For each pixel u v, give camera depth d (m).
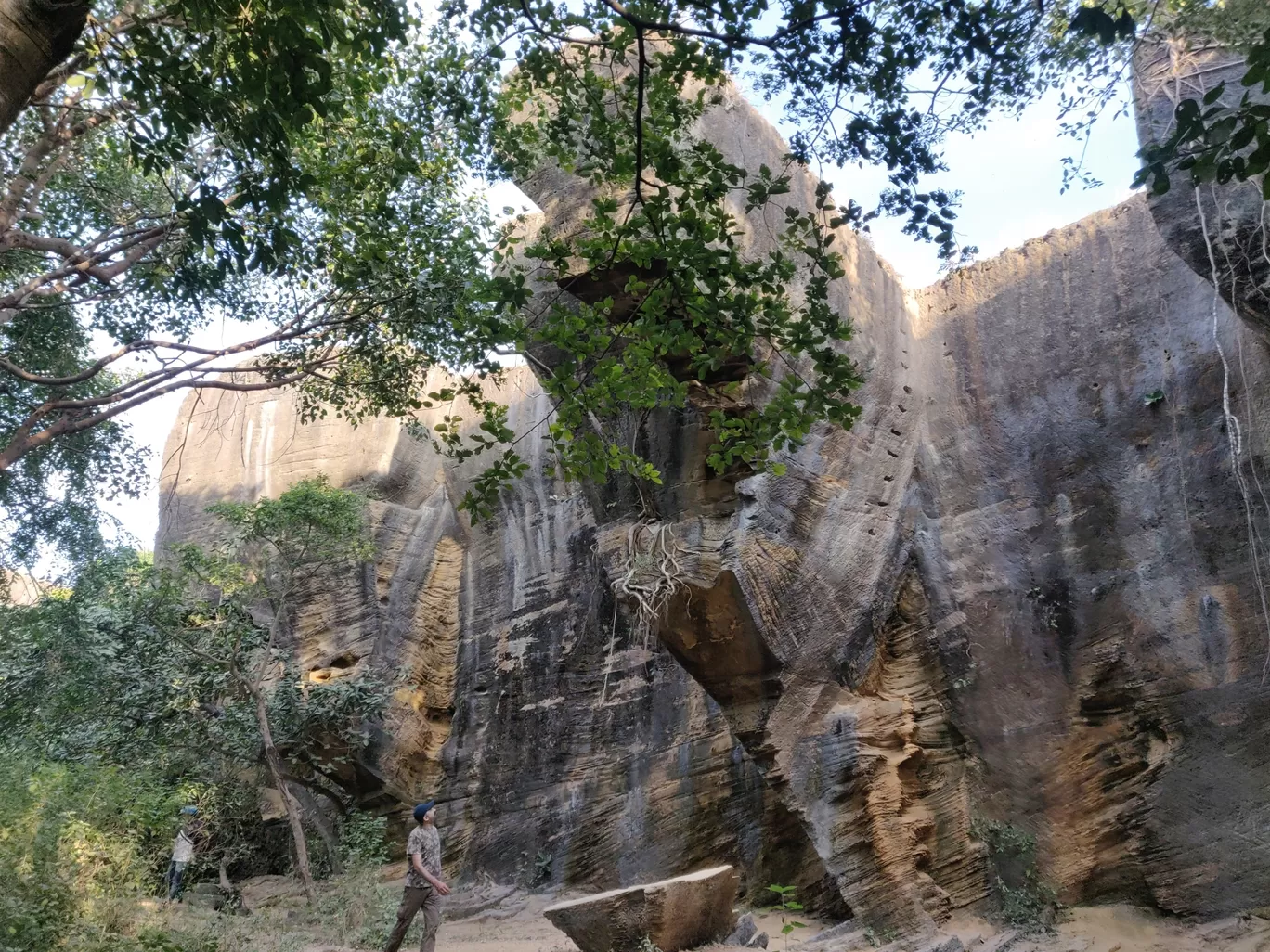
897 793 11.77
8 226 8.73
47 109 8.98
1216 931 9.65
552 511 18.17
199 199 6.92
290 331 10.77
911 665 13.08
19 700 15.07
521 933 13.22
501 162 9.39
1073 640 11.97
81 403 9.45
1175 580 11.37
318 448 20.88
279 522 16.39
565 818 15.51
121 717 15.28
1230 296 10.12
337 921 11.00
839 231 14.08
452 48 9.00
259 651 17.91
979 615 12.80
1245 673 10.51
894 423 14.21
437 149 10.88
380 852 14.58
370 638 18.72
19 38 4.67
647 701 15.38
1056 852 11.20
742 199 12.06
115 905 8.14
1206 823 10.28
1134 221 13.31
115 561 15.68
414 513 20.25
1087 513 12.41
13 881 7.38
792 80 6.87
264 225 7.35
